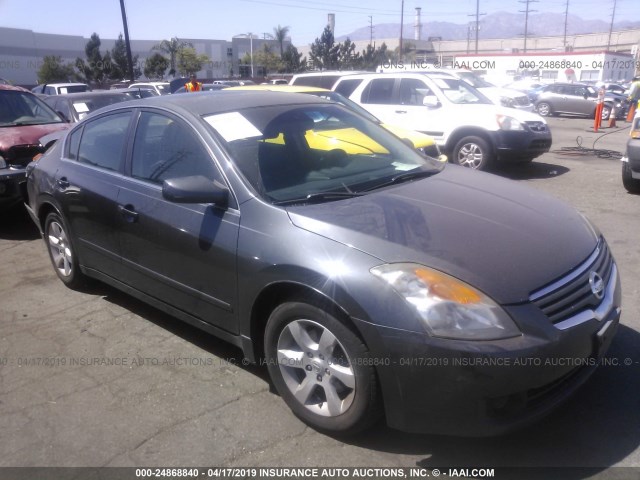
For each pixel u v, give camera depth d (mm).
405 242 2762
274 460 2811
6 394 3461
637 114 7957
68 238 4691
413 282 2566
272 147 3598
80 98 10609
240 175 3318
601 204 7691
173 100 3994
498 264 2668
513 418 2541
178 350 3918
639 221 6773
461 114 10023
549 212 3340
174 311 3771
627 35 82500
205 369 3658
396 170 3826
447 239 2812
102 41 64562
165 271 3682
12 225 7355
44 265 5758
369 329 2594
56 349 3984
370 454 2826
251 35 66250
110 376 3609
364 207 3117
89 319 4441
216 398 3340
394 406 2639
